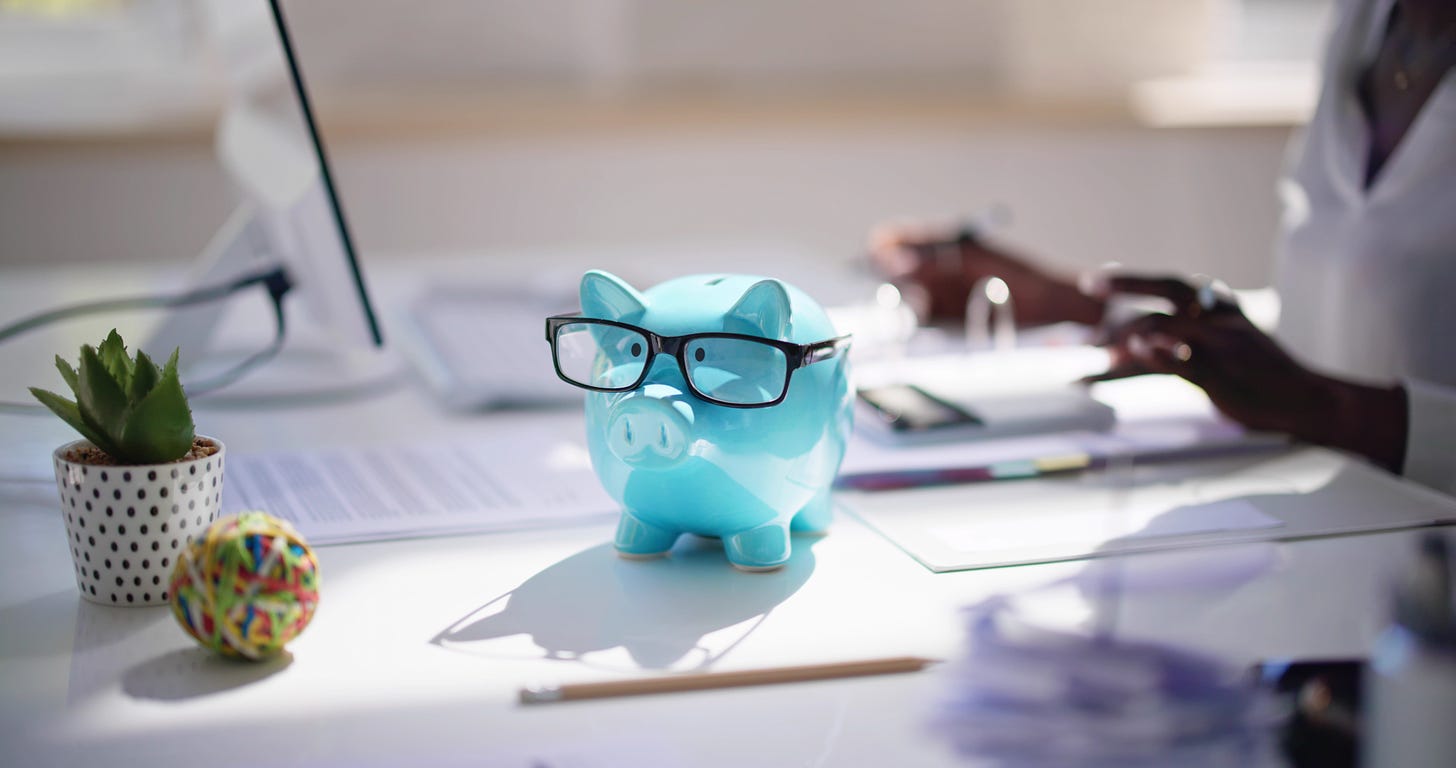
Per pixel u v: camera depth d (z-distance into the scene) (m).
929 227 1.55
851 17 2.39
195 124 2.10
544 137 2.26
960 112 2.37
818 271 1.60
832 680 0.52
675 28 2.33
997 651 0.55
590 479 0.82
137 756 0.46
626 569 0.66
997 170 2.44
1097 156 2.46
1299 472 0.83
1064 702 0.50
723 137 2.33
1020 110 2.38
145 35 2.20
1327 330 1.12
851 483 0.80
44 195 2.06
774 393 0.62
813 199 2.39
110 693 0.52
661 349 0.61
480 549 0.69
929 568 0.65
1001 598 0.61
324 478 0.82
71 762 0.46
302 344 1.25
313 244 0.94
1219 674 0.52
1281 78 2.59
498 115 2.19
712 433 0.61
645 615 0.60
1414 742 0.46
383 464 0.85
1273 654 0.54
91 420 0.59
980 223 1.45
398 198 2.23
